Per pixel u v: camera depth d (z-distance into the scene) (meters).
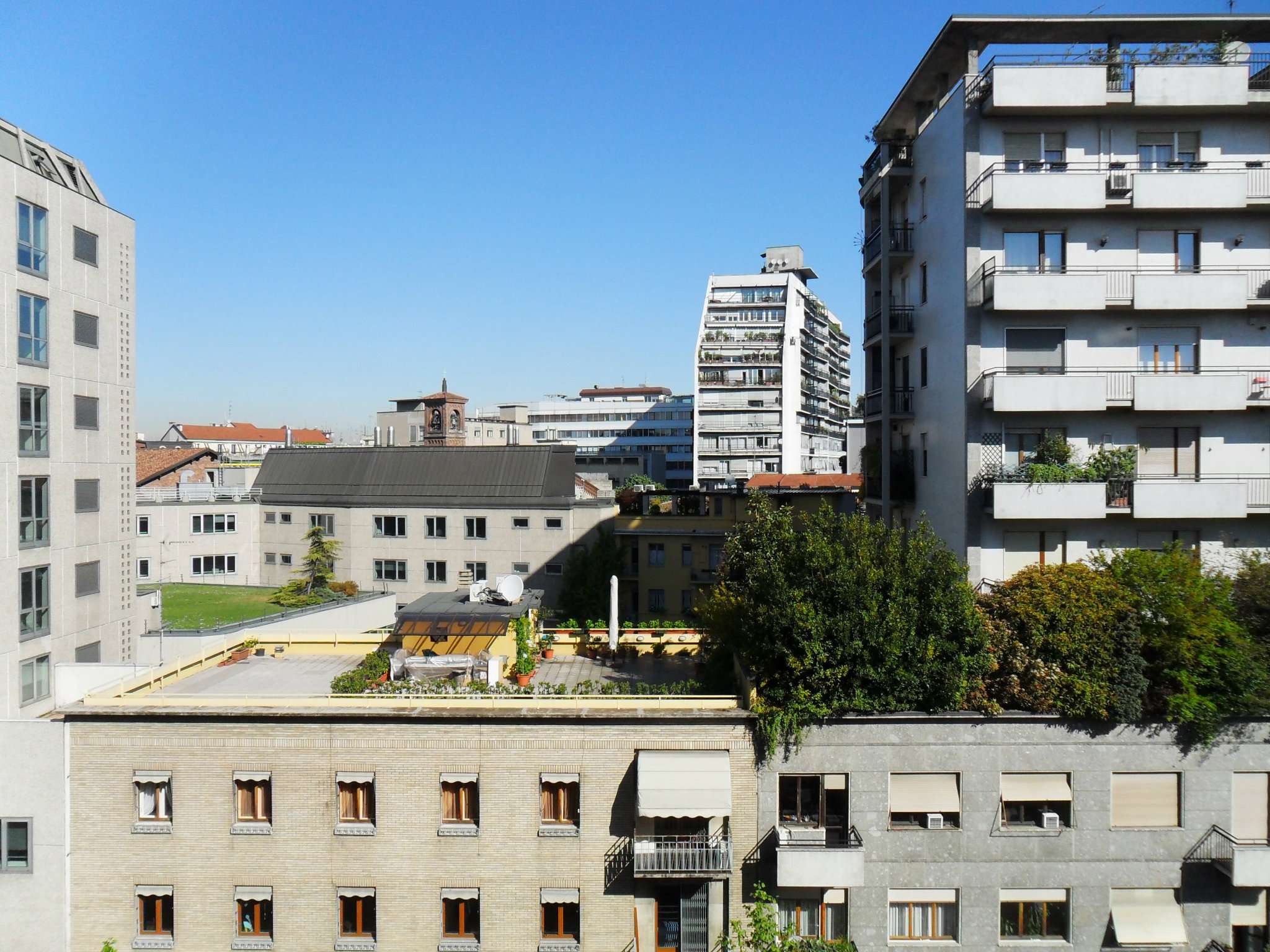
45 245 27.03
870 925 19.88
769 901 19.44
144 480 63.16
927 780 19.98
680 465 156.88
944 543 21.47
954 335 26.77
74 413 28.47
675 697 20.83
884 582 19.86
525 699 20.66
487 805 20.03
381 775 20.02
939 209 28.08
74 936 20.03
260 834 20.05
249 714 19.81
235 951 20.05
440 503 59.50
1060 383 24.55
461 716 19.81
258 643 28.64
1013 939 19.97
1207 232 25.58
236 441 155.75
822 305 131.88
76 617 28.42
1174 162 25.52
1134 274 24.86
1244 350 25.64
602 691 22.77
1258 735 19.61
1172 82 24.39
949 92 28.59
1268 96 24.52
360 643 28.95
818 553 20.11
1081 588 19.92
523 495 59.09
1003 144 25.69
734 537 25.09
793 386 116.44
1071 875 19.81
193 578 60.00
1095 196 24.55
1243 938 19.92
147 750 19.95
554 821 20.34
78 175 30.06
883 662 19.31
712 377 116.25
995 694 19.91
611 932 20.09
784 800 20.20
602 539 55.75
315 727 20.02
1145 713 19.55
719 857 19.27
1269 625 19.97
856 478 59.38
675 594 56.78
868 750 19.83
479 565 59.12
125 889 20.02
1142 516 24.56
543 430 167.88
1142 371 25.75
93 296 29.48
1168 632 19.59
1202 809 19.72
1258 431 25.78
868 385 35.00
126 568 31.36
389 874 20.05
